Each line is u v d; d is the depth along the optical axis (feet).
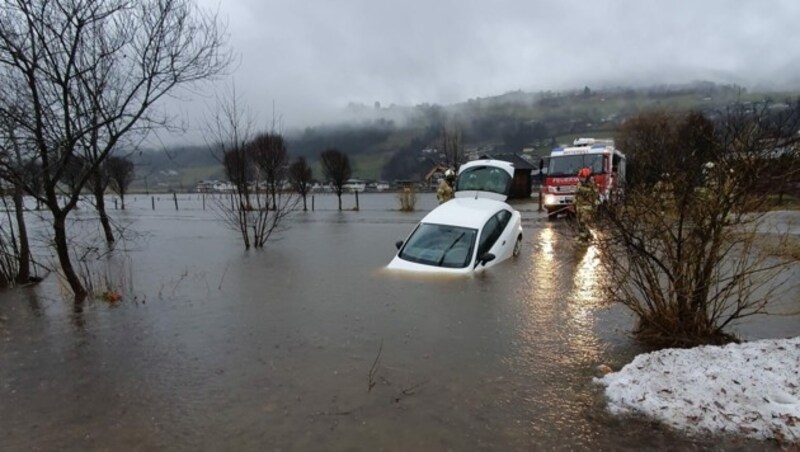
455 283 26.21
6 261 29.04
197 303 23.49
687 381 13.04
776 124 15.87
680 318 17.40
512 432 11.51
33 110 23.35
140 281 28.84
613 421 11.88
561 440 11.13
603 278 23.52
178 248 42.88
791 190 16.17
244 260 35.96
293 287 26.45
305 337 18.31
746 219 16.42
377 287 25.73
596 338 17.76
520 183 118.73
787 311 19.92
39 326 20.17
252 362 15.98
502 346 17.07
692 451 10.60
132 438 11.52
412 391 13.71
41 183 26.02
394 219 68.59
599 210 19.45
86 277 29.35
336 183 105.09
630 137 115.03
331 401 13.20
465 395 13.43
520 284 25.89
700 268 16.94
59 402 13.38
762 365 13.56
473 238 30.27
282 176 78.89
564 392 13.48
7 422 12.33
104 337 18.67
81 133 23.32
